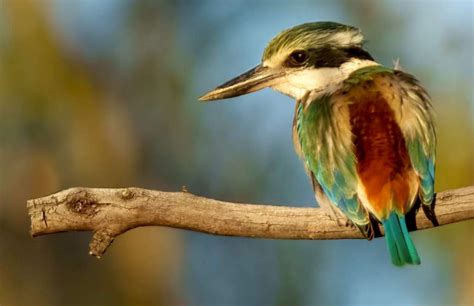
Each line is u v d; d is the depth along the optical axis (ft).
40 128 51.19
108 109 52.60
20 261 50.49
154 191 33.81
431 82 50.62
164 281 51.62
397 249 33.45
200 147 52.34
